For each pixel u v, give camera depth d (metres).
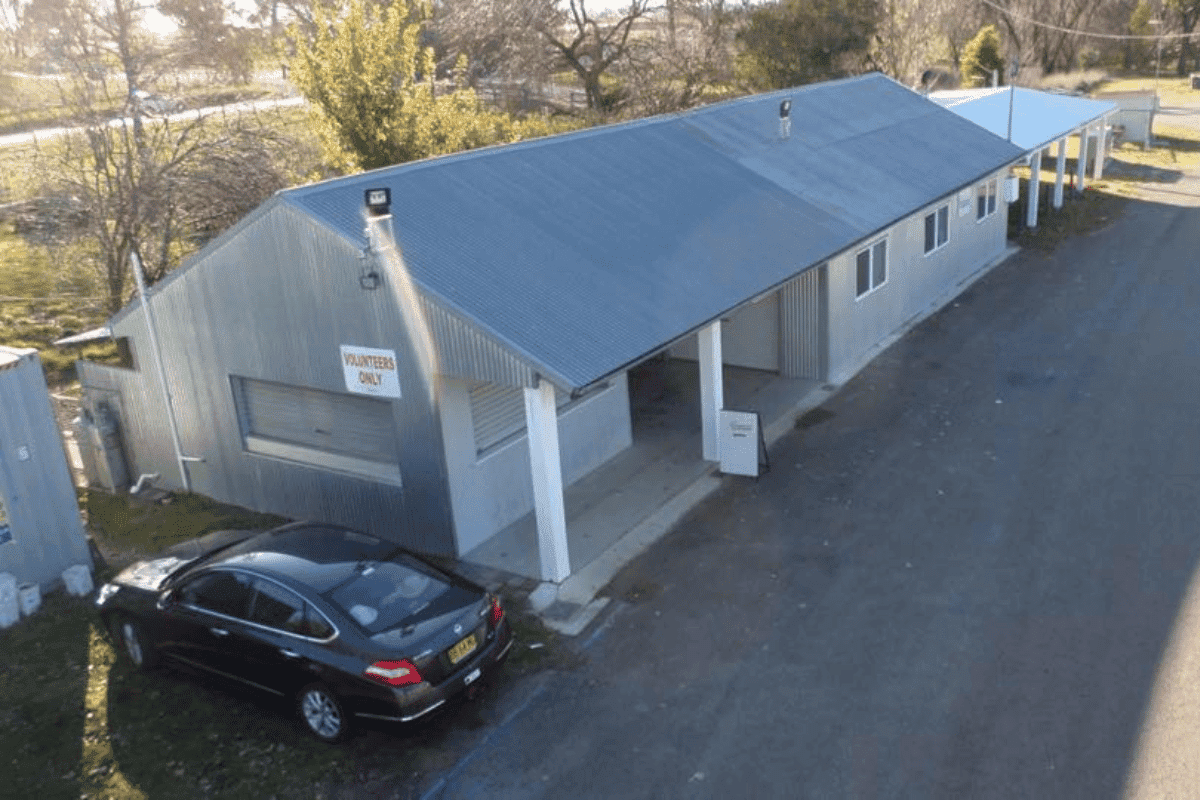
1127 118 45.12
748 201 16.20
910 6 53.53
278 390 13.05
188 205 21.44
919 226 20.52
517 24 41.25
